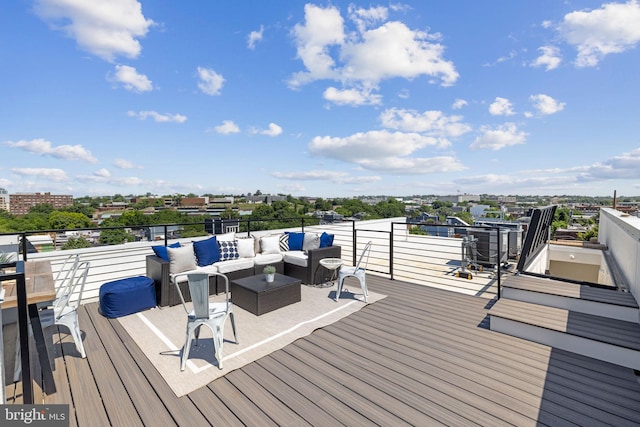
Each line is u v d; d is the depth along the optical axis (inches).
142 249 207.8
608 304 118.5
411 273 228.2
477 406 76.1
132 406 77.1
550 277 158.7
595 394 80.8
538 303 135.3
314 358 100.3
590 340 100.3
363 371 92.4
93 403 78.1
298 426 69.8
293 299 153.6
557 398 79.0
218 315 101.0
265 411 74.9
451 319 133.6
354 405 76.9
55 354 103.9
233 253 187.3
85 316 138.9
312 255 184.9
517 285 144.9
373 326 126.0
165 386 85.4
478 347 107.5
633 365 93.1
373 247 346.0
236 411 75.0
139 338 116.3
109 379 89.0
